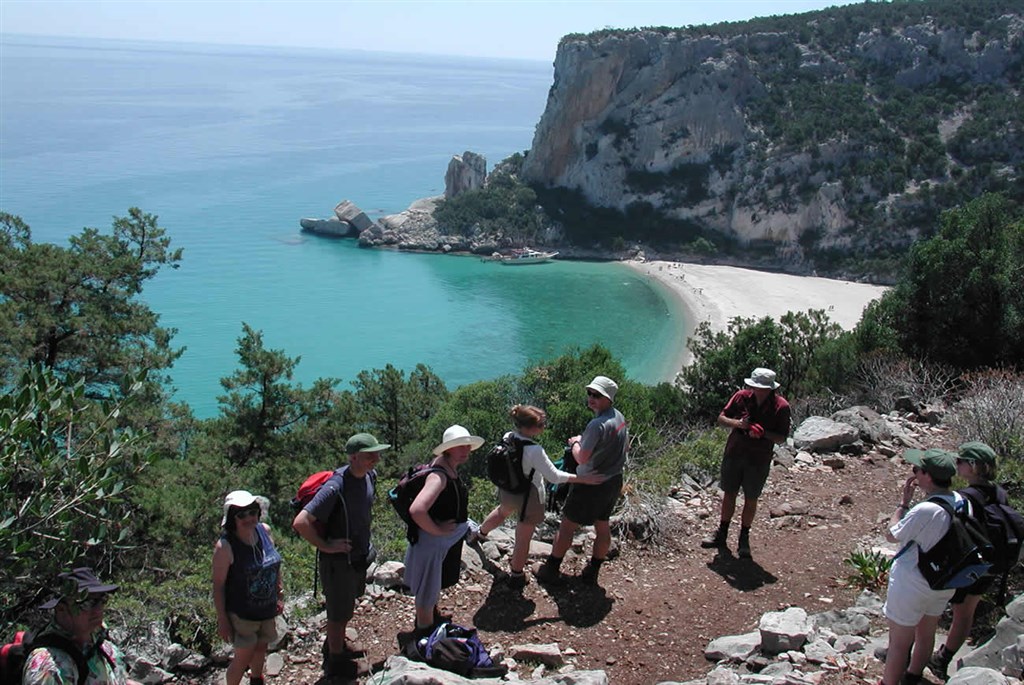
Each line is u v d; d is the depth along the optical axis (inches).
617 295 3484.3
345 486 287.0
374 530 434.9
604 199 4729.3
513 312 3221.0
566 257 4325.8
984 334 767.1
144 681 293.0
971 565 250.1
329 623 293.6
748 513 391.9
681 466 499.2
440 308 3280.0
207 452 746.2
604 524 358.0
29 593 251.8
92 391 819.4
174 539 510.6
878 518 440.5
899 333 832.3
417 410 1024.2
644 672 299.3
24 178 5821.9
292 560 393.7
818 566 386.0
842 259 4143.7
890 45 4845.0
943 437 572.1
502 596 347.3
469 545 377.4
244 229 4677.7
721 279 3818.9
